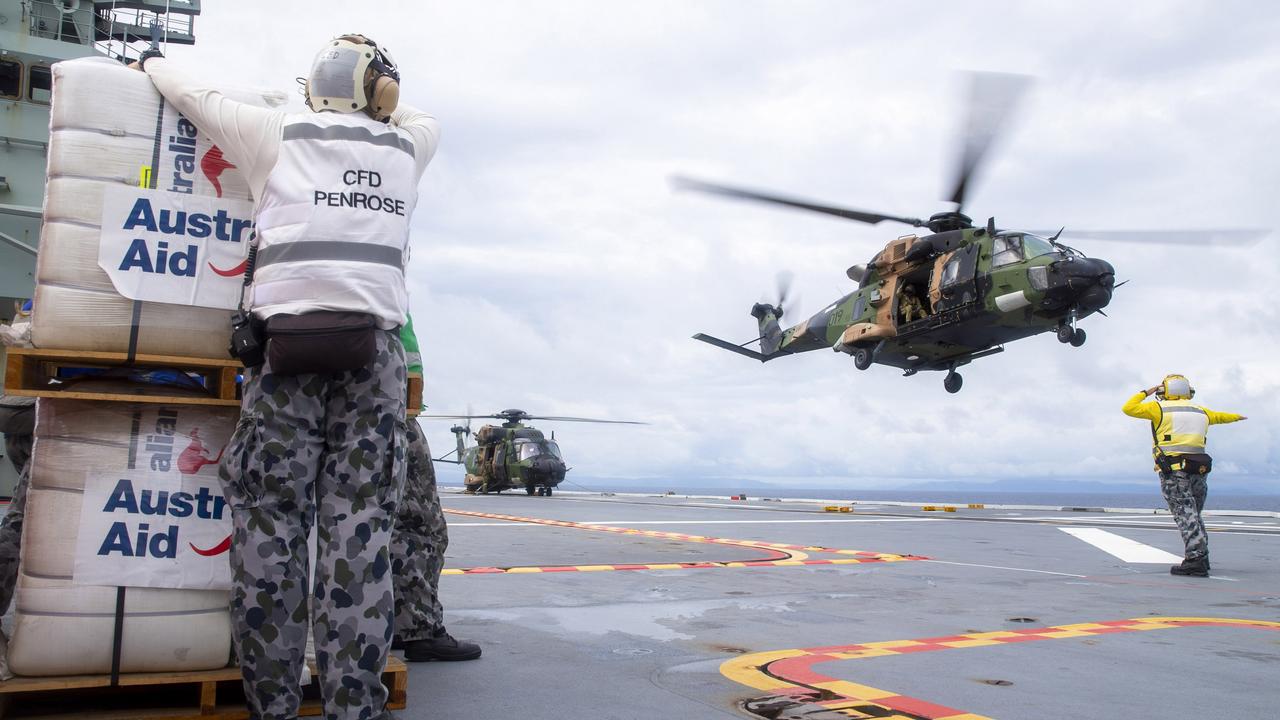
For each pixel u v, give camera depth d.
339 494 2.33
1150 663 3.52
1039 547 9.15
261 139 2.34
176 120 2.58
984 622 4.46
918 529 11.91
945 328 16.36
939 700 2.89
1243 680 3.26
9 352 2.37
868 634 4.07
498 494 29.59
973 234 15.98
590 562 7.05
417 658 3.37
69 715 2.38
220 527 2.49
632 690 2.96
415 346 3.22
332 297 2.23
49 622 2.32
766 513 16.45
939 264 16.28
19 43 12.02
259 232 2.32
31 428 3.52
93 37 12.90
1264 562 7.91
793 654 3.58
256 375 2.32
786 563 7.21
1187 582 6.39
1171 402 7.14
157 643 2.38
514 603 4.83
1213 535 11.45
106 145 2.50
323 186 2.27
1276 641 4.04
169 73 2.53
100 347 2.45
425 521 3.39
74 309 2.43
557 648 3.64
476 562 6.88
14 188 12.09
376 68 2.46
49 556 2.36
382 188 2.34
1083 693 3.02
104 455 2.43
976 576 6.51
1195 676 3.31
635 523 12.50
